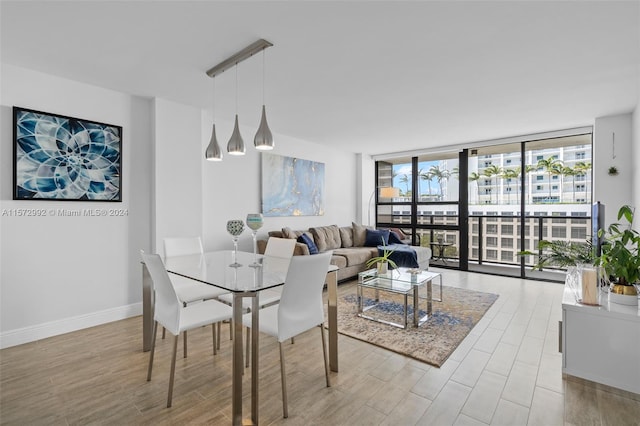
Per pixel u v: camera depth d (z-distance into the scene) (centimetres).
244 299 246
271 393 188
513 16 188
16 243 257
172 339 266
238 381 160
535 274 506
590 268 218
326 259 189
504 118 398
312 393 188
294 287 174
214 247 408
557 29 201
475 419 165
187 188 354
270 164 480
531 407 176
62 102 279
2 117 250
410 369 217
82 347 250
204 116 388
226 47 227
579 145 461
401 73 268
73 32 207
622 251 213
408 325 295
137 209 325
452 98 327
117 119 312
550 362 227
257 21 195
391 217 665
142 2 176
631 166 373
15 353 240
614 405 177
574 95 317
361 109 365
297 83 290
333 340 214
